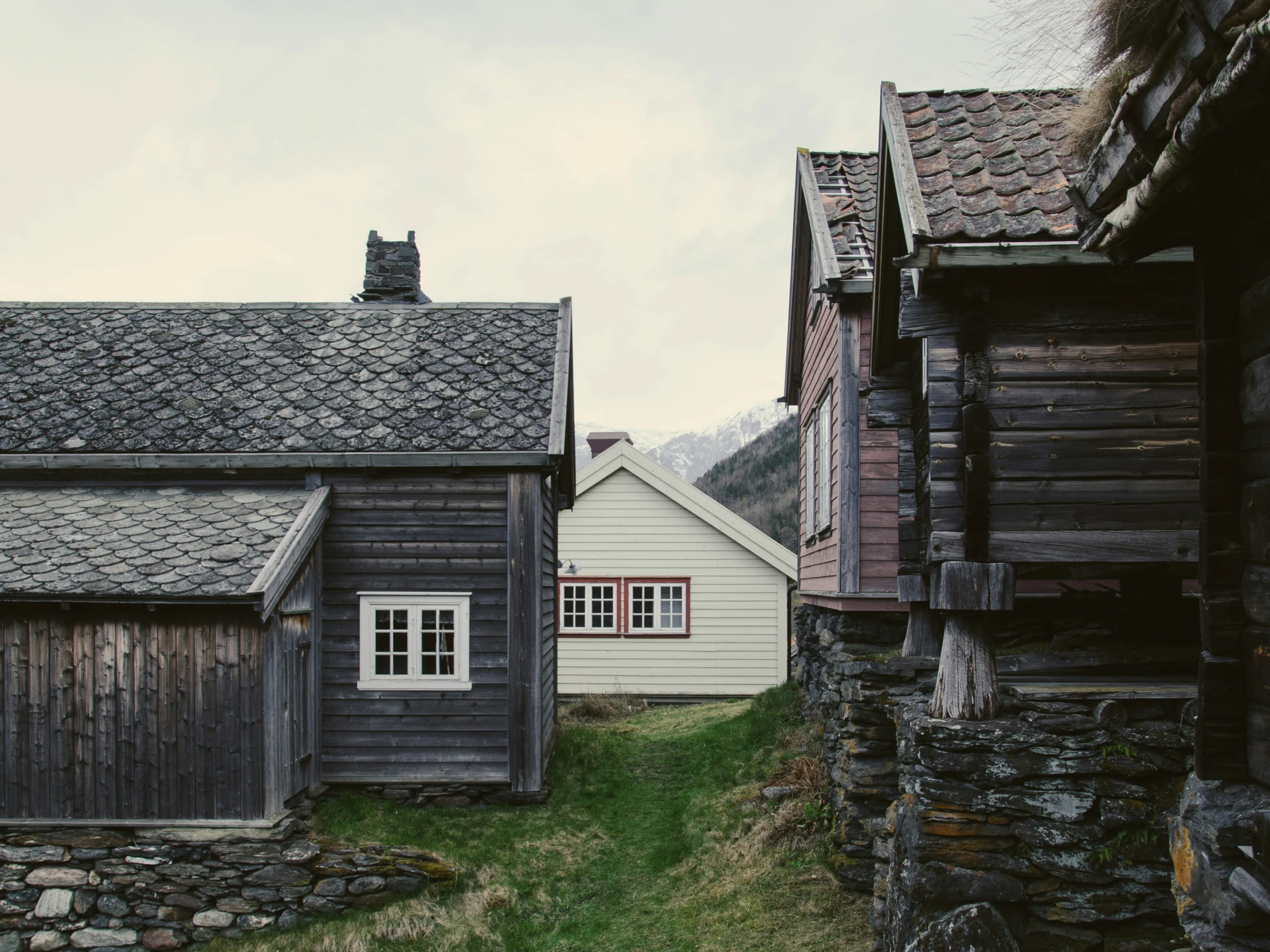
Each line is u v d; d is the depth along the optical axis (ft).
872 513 28.04
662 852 25.91
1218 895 8.52
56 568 24.21
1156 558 13.91
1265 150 8.21
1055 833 13.89
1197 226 9.40
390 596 28.76
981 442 14.21
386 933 21.93
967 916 13.60
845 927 19.08
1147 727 13.98
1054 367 14.26
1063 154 12.22
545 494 33.32
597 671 54.70
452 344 34.50
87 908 23.11
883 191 16.94
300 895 23.16
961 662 14.70
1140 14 8.11
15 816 23.45
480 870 24.43
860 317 28.45
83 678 23.68
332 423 29.84
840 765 23.27
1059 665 17.25
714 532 55.21
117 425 29.84
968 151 15.28
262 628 23.71
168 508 27.76
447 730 28.60
